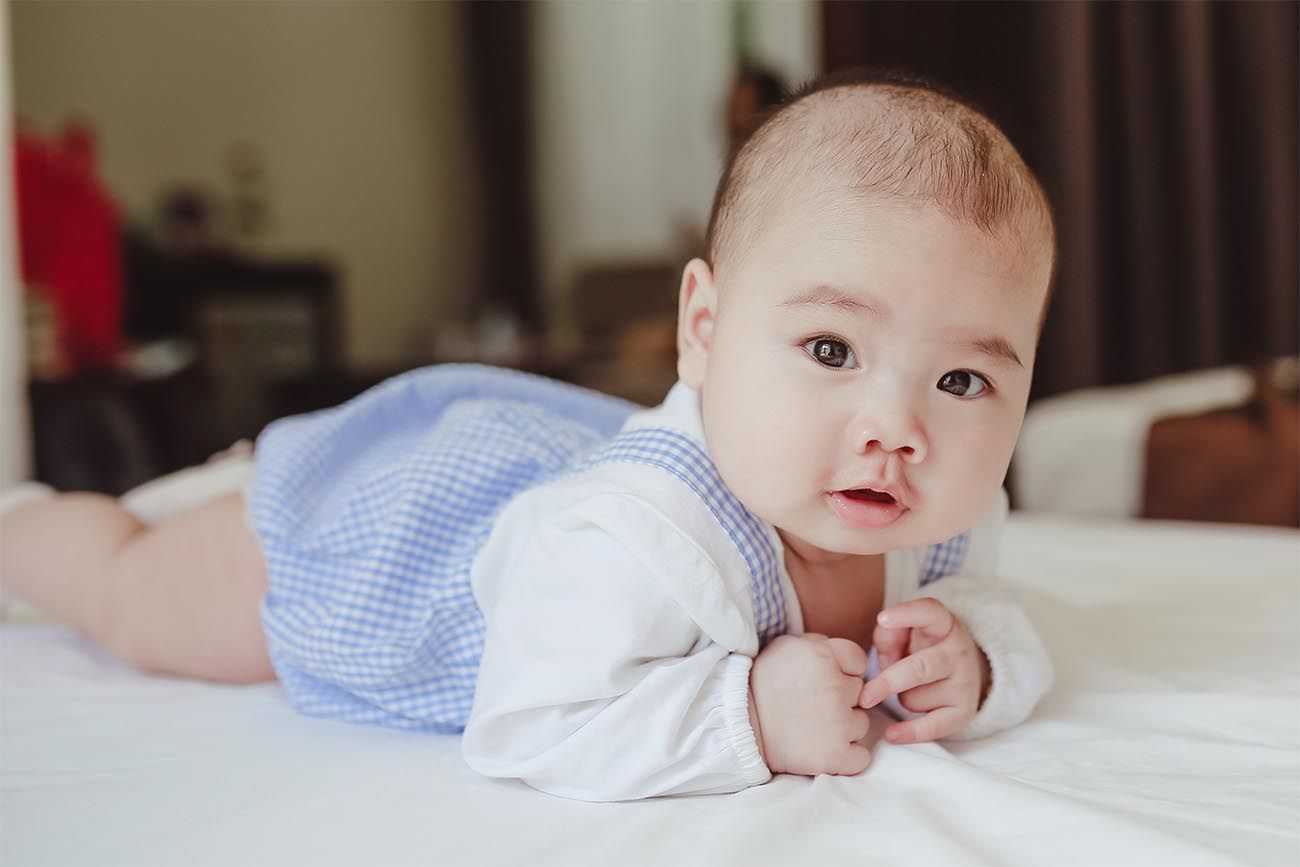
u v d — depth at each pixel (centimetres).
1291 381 235
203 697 96
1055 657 95
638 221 549
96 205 300
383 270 554
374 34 549
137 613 103
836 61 358
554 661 72
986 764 75
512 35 572
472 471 91
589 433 103
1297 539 145
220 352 438
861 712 74
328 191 531
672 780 70
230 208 495
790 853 60
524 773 71
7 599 118
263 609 94
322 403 411
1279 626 105
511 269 581
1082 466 231
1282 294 331
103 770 76
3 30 172
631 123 546
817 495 70
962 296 69
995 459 71
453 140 584
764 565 77
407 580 89
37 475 265
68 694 95
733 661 74
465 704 86
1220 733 79
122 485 275
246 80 501
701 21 523
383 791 71
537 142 575
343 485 100
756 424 71
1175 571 129
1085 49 334
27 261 288
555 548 75
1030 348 73
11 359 169
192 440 305
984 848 60
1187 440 223
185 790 72
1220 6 330
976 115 76
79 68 448
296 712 92
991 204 70
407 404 111
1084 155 336
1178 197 338
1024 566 132
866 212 70
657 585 72
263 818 66
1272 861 56
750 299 73
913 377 69
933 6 350
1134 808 64
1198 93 332
